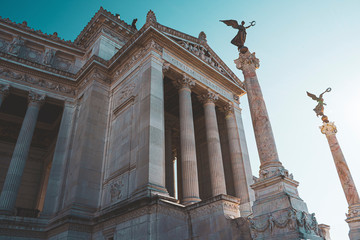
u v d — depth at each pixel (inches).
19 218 1119.6
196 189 1111.0
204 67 1510.8
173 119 1867.6
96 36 1729.8
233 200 868.0
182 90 1360.7
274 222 648.4
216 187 1245.1
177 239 847.1
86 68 1502.2
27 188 1822.1
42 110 1809.8
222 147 1635.1
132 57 1397.6
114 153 1205.1
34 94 1449.3
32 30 1654.8
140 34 1347.2
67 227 1005.8
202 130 1768.0
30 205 1785.2
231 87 1688.0
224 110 1638.8
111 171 1168.2
